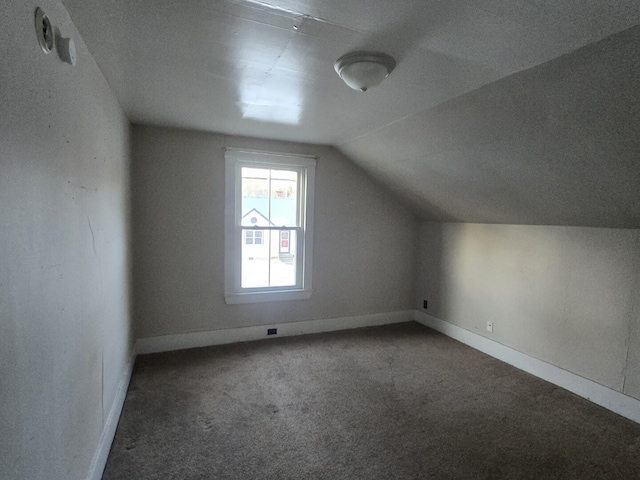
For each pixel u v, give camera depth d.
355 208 4.02
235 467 1.84
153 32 1.48
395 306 4.36
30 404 0.97
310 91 2.14
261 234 3.66
